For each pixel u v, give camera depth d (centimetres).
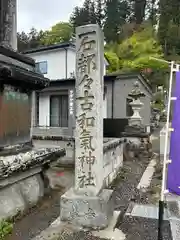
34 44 3128
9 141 422
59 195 519
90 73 365
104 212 361
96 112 367
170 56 2923
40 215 414
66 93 1545
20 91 456
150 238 343
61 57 1706
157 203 496
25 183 431
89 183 374
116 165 740
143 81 1664
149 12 3991
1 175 339
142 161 955
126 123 1202
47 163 482
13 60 425
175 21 3356
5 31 464
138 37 3197
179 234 359
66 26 2914
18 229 361
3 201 367
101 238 335
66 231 349
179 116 241
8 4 469
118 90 1505
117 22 3738
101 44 373
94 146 370
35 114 1611
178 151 240
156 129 2075
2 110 404
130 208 468
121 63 2692
